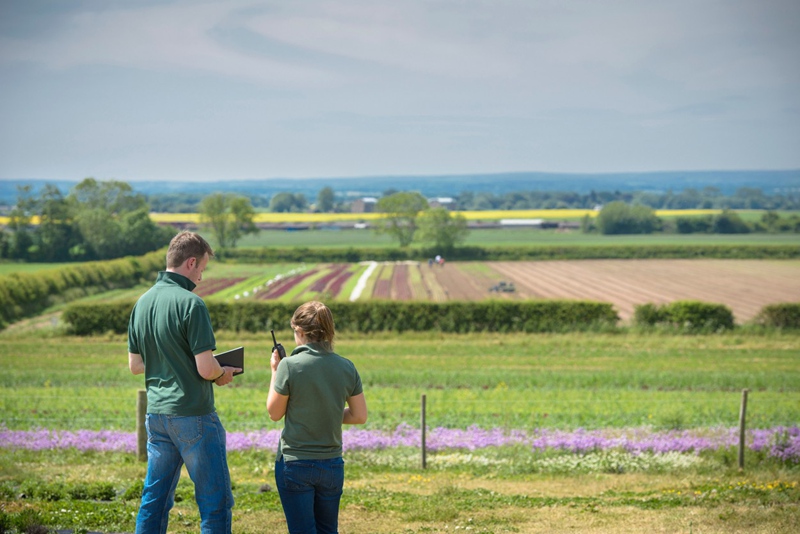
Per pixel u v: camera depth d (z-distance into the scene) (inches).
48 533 310.8
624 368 1583.4
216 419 251.0
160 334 241.8
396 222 7071.9
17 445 703.7
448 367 1600.6
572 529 366.9
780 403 1082.1
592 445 708.0
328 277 4840.1
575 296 3742.6
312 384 242.2
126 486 451.2
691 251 6141.7
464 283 4416.8
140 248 5856.3
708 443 700.0
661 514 404.8
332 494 248.8
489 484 550.9
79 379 1363.2
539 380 1350.9
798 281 4510.3
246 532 341.4
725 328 2322.8
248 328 2326.5
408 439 741.9
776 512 402.0
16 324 3051.2
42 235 5748.0
